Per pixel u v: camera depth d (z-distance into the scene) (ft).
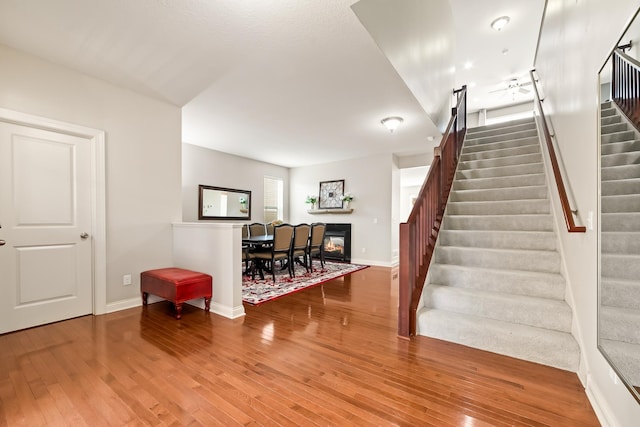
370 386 5.78
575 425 4.70
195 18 7.19
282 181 25.68
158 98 11.50
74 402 5.23
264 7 6.84
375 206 21.45
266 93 11.16
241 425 4.70
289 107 12.48
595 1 5.74
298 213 25.68
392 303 11.47
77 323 9.09
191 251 11.36
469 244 10.16
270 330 8.64
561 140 8.64
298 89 10.84
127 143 10.67
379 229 21.24
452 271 8.95
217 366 6.52
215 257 10.46
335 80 10.16
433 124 14.56
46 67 8.83
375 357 6.95
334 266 20.29
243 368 6.44
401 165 22.11
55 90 8.98
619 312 4.49
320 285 14.58
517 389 5.65
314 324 9.15
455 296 8.26
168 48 8.38
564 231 7.90
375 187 21.47
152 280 10.38
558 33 9.34
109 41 8.04
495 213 11.09
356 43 8.19
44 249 8.92
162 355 7.02
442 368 6.43
